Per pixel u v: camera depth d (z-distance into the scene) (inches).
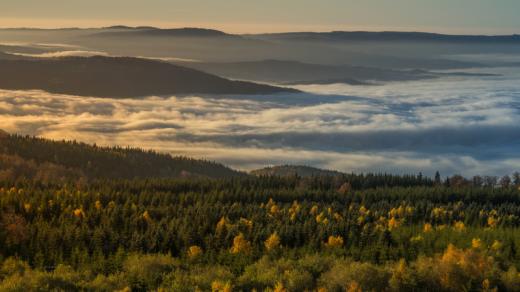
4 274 3496.6
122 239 4375.0
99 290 3198.8
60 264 3599.9
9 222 4569.4
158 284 3321.9
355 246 4419.3
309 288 3243.1
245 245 4190.5
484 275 3398.1
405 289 3265.3
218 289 3164.4
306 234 4660.4
